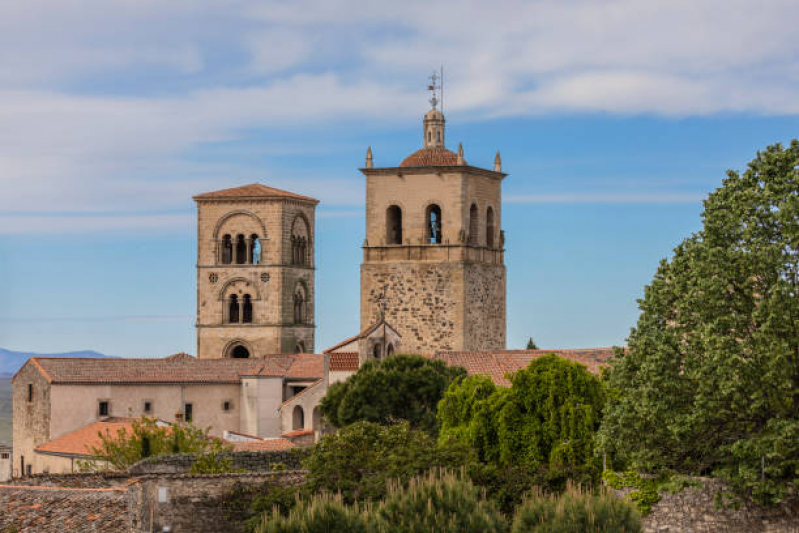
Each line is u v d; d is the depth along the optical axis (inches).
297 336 7431.1
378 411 4793.3
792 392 2640.3
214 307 7362.2
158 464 3110.2
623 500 2492.6
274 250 7308.1
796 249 2684.5
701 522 2687.0
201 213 7391.7
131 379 6003.9
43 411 5964.6
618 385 2883.9
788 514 2655.0
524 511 2468.0
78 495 2758.4
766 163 2790.4
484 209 6023.6
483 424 3127.5
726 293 2738.7
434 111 6067.9
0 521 2699.3
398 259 5866.1
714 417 2709.2
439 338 5807.1
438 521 2393.0
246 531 2625.5
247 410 6127.0
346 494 2753.4
